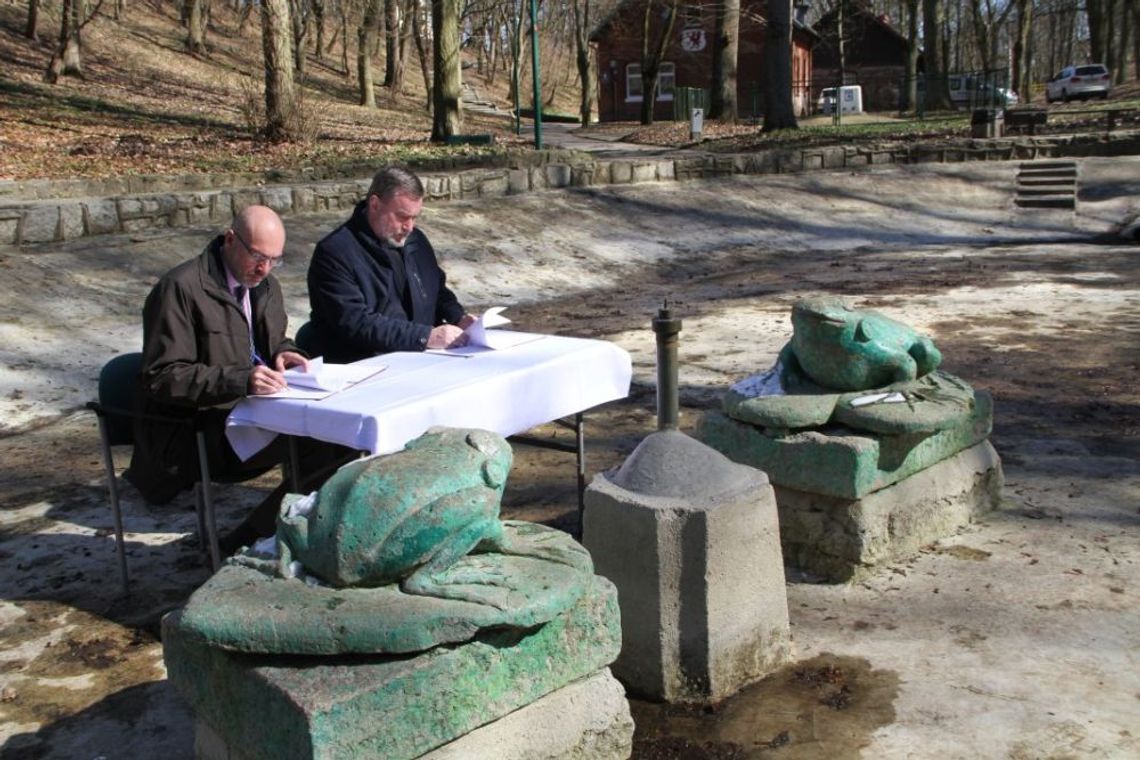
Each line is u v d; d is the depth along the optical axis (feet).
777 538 10.84
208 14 128.57
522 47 165.48
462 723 7.54
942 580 12.95
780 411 13.14
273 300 13.87
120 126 66.18
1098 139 64.54
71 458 20.07
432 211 47.44
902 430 12.69
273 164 52.90
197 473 13.08
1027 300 33.83
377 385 11.69
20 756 9.84
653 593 10.24
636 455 10.77
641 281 43.29
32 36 95.30
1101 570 13.08
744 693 10.57
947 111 102.06
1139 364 24.40
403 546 7.62
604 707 8.62
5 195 40.27
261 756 7.36
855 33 150.30
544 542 8.67
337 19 171.83
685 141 86.99
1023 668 10.80
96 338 28.86
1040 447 18.40
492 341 13.57
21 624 12.71
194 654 7.97
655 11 129.80
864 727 9.87
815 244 52.34
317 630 7.20
